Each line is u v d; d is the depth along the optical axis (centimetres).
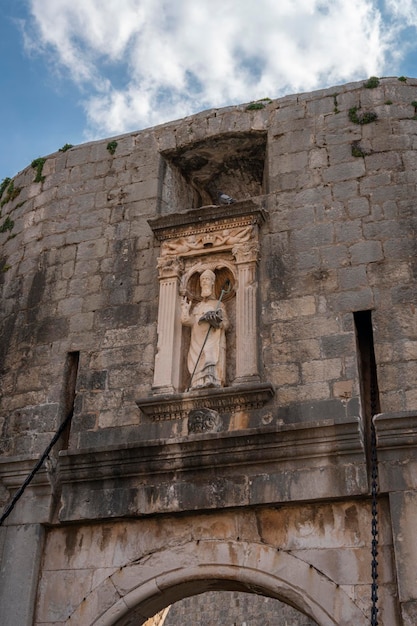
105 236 1307
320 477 991
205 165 1416
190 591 1054
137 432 1114
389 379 1038
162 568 1023
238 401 1075
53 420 1175
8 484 1137
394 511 950
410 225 1136
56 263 1316
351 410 1031
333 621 929
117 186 1350
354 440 988
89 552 1067
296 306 1130
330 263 1146
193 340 1173
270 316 1137
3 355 1282
